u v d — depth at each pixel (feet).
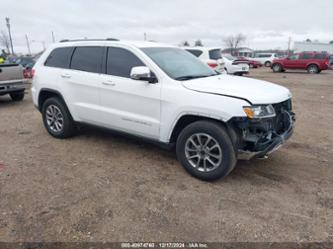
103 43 14.94
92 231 8.96
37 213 9.84
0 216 9.65
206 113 11.26
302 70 80.59
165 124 12.54
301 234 8.87
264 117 10.80
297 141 17.08
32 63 62.34
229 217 9.70
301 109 26.27
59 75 16.40
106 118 14.71
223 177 11.87
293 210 10.11
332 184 11.92
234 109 10.64
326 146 16.26
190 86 11.93
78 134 18.28
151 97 12.73
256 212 9.98
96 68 14.96
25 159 14.43
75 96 15.85
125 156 14.79
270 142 11.16
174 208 10.19
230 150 11.13
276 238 8.69
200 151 11.96
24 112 25.57
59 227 9.13
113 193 11.19
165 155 14.89
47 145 16.47
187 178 12.41
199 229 9.09
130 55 13.80
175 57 14.51
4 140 17.47
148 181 12.16
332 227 9.20
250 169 13.30
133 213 9.90
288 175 12.71
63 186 11.71
